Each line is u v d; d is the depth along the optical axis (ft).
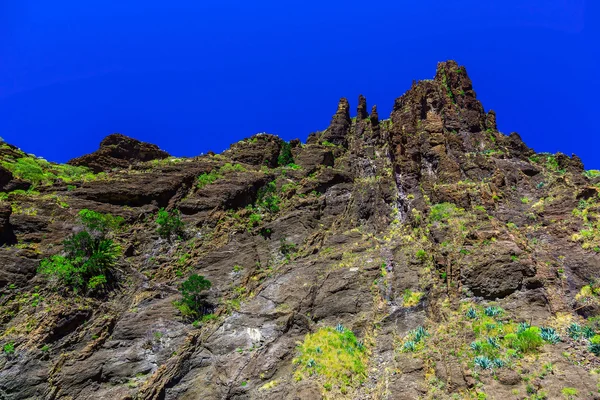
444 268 90.58
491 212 106.93
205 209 129.18
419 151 136.77
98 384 77.20
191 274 106.42
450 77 174.09
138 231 118.32
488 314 77.25
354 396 69.21
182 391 75.92
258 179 143.43
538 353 65.36
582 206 98.32
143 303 95.40
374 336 83.15
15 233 102.47
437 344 74.02
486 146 144.15
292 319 88.02
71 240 102.42
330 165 166.09
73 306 88.38
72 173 143.43
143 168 148.56
